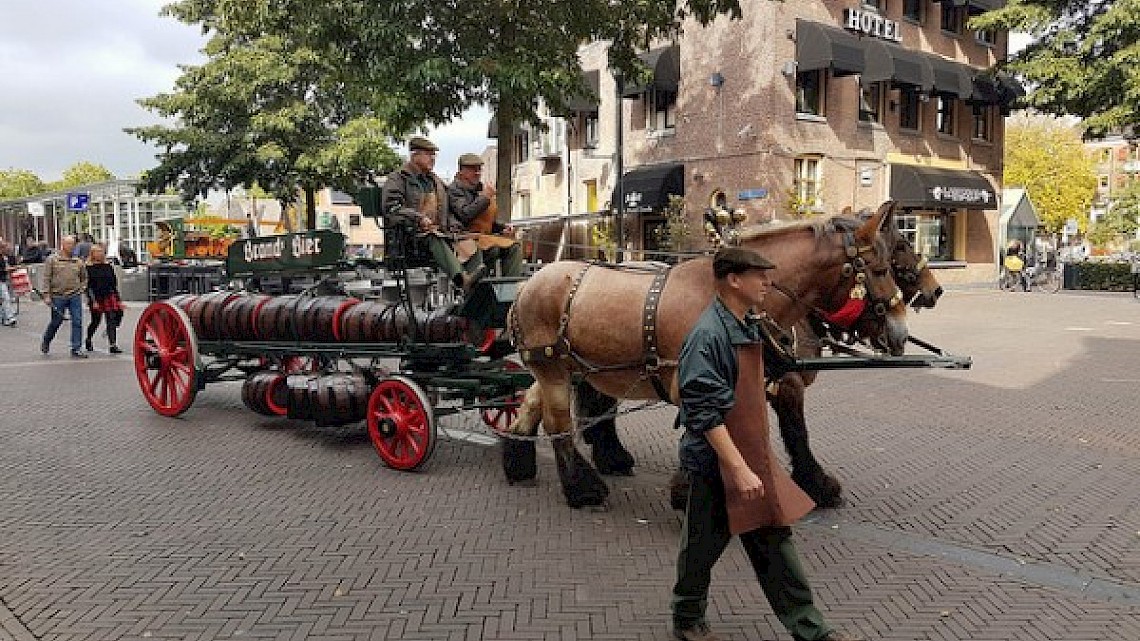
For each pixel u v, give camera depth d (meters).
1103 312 21.48
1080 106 25.20
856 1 24.95
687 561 3.85
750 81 23.39
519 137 33.53
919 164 27.64
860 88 25.52
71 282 14.05
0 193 72.31
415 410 6.95
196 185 24.62
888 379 11.77
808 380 6.06
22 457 7.48
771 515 3.62
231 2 14.05
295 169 23.52
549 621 4.26
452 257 6.95
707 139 24.48
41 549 5.27
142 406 9.84
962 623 4.29
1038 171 48.50
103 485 6.64
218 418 9.19
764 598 4.55
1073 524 5.80
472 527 5.68
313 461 7.38
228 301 8.95
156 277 23.83
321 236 8.30
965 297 26.41
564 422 6.08
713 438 3.54
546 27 13.93
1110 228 41.38
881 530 5.68
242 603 4.48
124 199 38.34
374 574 4.86
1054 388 11.02
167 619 4.30
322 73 22.55
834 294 5.35
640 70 15.55
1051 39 25.56
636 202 25.05
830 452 7.77
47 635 4.13
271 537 5.47
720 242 5.50
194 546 5.31
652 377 5.30
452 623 4.24
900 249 5.96
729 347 3.60
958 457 7.58
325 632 4.15
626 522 5.80
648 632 4.14
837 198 24.92
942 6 28.64
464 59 13.45
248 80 22.80
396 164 23.06
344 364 10.06
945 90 25.92
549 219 26.30
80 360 13.71
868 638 4.12
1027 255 32.69
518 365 7.48
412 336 7.25
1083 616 4.39
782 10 23.00
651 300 5.23
